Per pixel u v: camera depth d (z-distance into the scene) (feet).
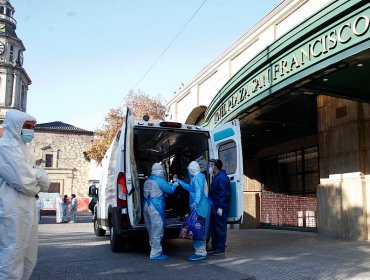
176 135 30.78
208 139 30.14
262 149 55.57
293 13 43.11
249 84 33.91
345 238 34.81
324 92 30.17
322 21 24.02
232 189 27.99
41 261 25.38
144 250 30.37
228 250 28.91
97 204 41.83
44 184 14.42
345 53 22.81
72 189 165.37
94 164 167.94
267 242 33.63
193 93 68.08
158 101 108.58
